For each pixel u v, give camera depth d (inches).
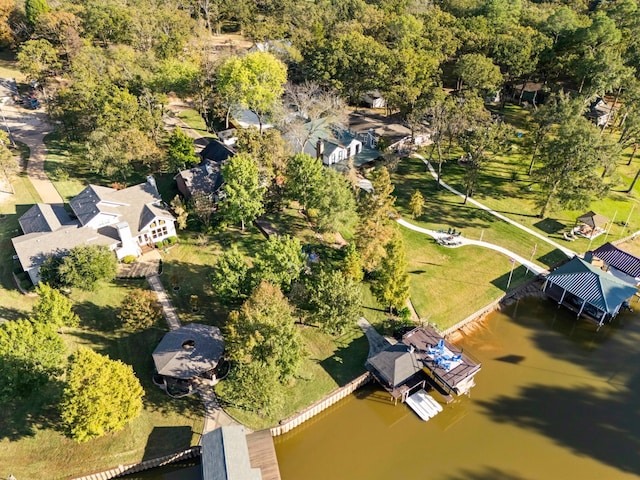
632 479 1609.3
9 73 4133.9
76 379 1481.3
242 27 5123.0
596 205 3053.6
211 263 2397.9
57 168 2994.6
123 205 2486.5
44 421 1668.3
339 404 1860.2
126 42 4242.1
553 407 1856.5
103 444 1609.3
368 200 2374.5
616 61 3686.0
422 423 1798.7
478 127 2910.9
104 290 2193.7
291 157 2783.0
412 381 1891.0
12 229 2490.2
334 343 2039.9
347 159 3373.5
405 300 2119.8
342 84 3799.2
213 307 2149.4
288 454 1681.8
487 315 2285.9
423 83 3609.7
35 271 2119.8
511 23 4596.5
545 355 2085.4
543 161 2864.2
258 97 3174.2
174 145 2930.6
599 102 4079.7
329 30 4613.7
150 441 1628.9
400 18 4382.4
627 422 1801.2
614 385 1951.3
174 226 2588.6
